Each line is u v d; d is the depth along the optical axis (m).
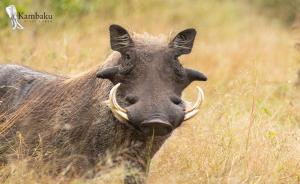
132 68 23.34
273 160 27.50
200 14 75.31
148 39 24.17
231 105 33.50
